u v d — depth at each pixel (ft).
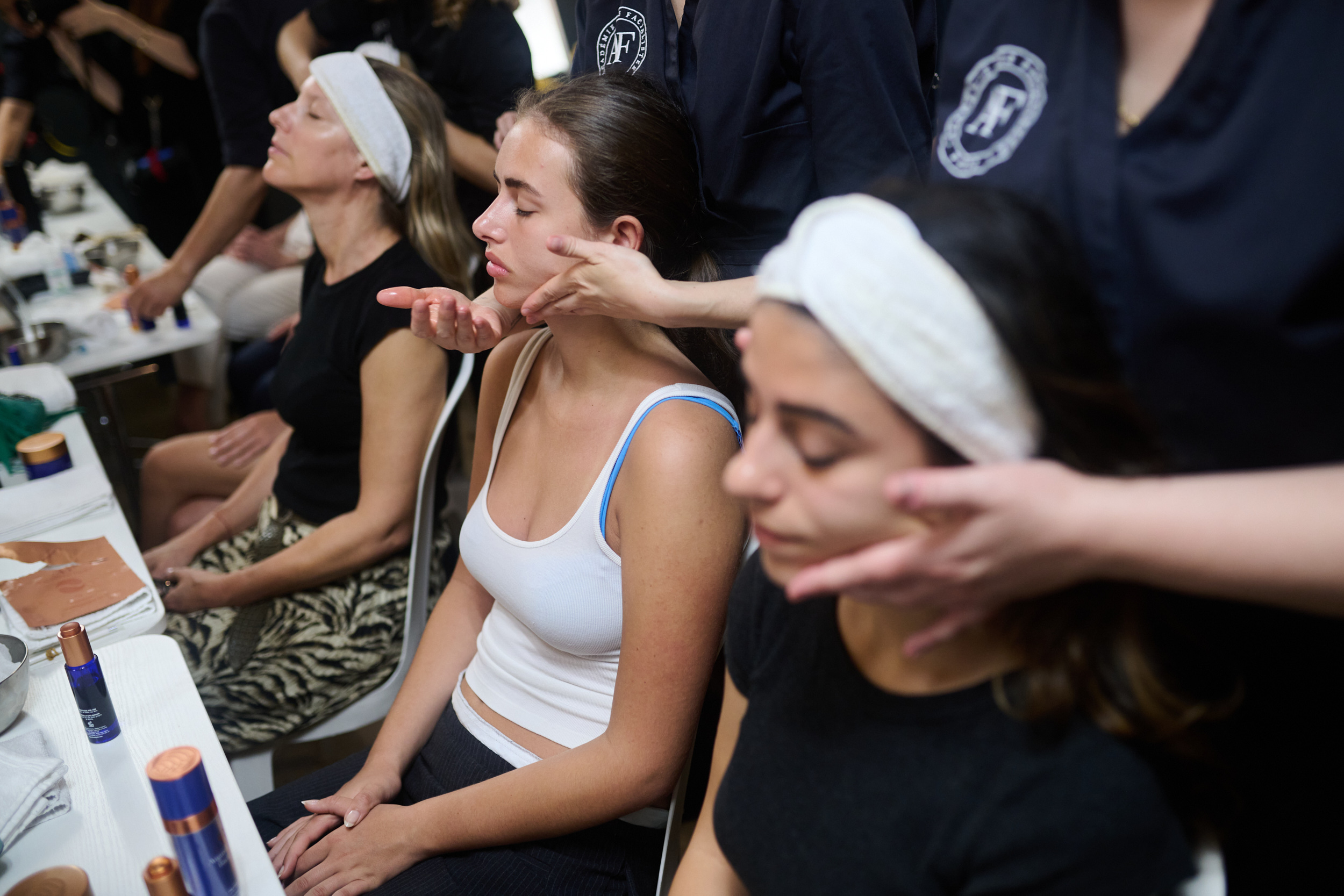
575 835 3.89
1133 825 2.09
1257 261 2.20
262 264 10.20
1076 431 1.98
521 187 3.70
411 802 4.27
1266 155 2.19
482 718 4.19
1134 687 2.13
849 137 4.23
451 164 5.81
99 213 11.05
